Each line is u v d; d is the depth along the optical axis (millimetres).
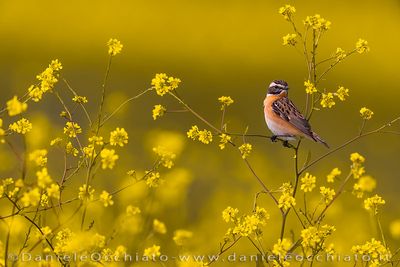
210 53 43312
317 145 27203
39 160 6703
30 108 24828
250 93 37969
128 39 43250
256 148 25594
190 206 15438
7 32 40312
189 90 37438
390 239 13086
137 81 36031
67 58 38656
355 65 44562
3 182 6809
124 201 8039
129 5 45844
